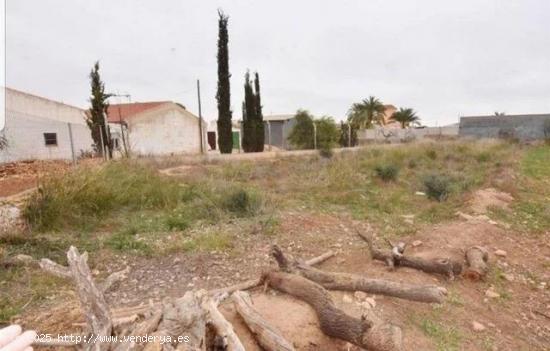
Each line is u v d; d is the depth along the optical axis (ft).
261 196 24.76
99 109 65.00
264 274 11.85
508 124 104.99
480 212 23.12
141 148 80.23
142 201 23.88
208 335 8.07
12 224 17.20
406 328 10.31
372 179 35.63
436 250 16.43
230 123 79.05
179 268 14.20
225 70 77.56
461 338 10.22
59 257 14.78
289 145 94.22
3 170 34.83
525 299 13.15
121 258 15.10
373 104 150.41
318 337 9.22
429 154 54.19
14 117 54.90
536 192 30.30
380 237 18.76
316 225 20.40
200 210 22.20
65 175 21.76
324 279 12.00
